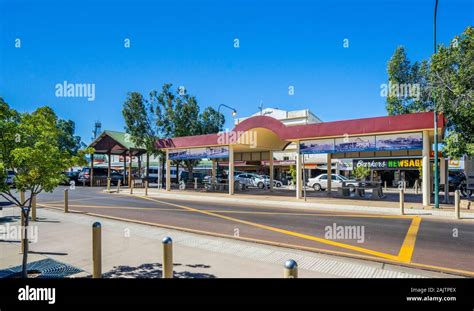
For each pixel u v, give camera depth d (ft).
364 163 120.57
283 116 137.18
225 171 152.76
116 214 42.70
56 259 21.33
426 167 50.72
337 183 94.02
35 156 16.31
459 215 40.22
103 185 117.91
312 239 27.99
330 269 19.38
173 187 104.53
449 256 22.66
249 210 47.88
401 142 52.49
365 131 54.24
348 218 39.91
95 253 16.62
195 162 119.34
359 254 23.04
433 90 52.54
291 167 112.37
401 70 77.66
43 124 18.79
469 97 49.57
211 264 20.12
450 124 56.59
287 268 10.63
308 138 60.95
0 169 15.75
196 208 49.98
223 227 33.68
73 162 18.97
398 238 28.35
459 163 99.50
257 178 107.24
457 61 51.21
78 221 36.35
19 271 18.86
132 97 100.17
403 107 77.87
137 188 101.55
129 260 20.95
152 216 41.11
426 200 50.88
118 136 112.37
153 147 99.40
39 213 42.68
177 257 21.72
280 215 42.52
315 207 51.80
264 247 24.77
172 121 101.60
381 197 67.56
